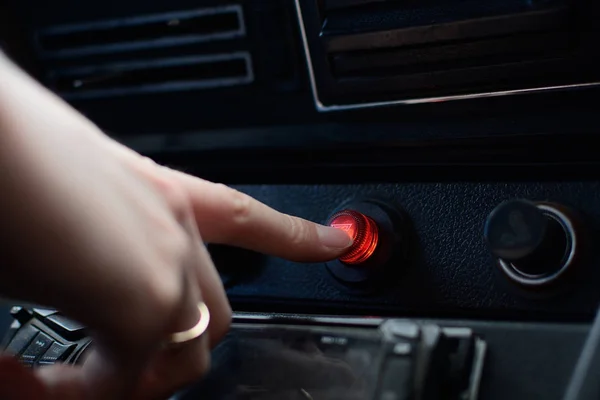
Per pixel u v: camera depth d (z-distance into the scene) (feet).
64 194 1.02
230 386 1.62
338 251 1.77
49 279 1.03
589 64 1.87
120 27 2.42
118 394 1.22
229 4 2.26
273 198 2.27
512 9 1.87
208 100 2.41
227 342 1.68
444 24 1.96
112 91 2.51
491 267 1.87
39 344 1.93
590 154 1.89
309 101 2.28
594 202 1.81
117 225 1.06
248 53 2.30
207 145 2.42
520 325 1.49
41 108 1.08
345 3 2.08
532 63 1.93
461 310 1.89
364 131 2.17
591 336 1.39
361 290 2.01
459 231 1.95
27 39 2.52
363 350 1.53
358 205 2.07
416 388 1.41
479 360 1.48
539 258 1.71
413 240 1.99
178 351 1.26
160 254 1.11
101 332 1.09
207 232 1.50
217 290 1.36
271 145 2.31
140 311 1.07
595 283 1.72
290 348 1.62
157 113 2.50
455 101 2.05
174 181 1.30
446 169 2.02
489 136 1.98
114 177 1.10
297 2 2.13
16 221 1.00
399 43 2.04
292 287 2.11
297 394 1.55
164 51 2.41
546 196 1.87
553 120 1.94
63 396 1.22
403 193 2.06
